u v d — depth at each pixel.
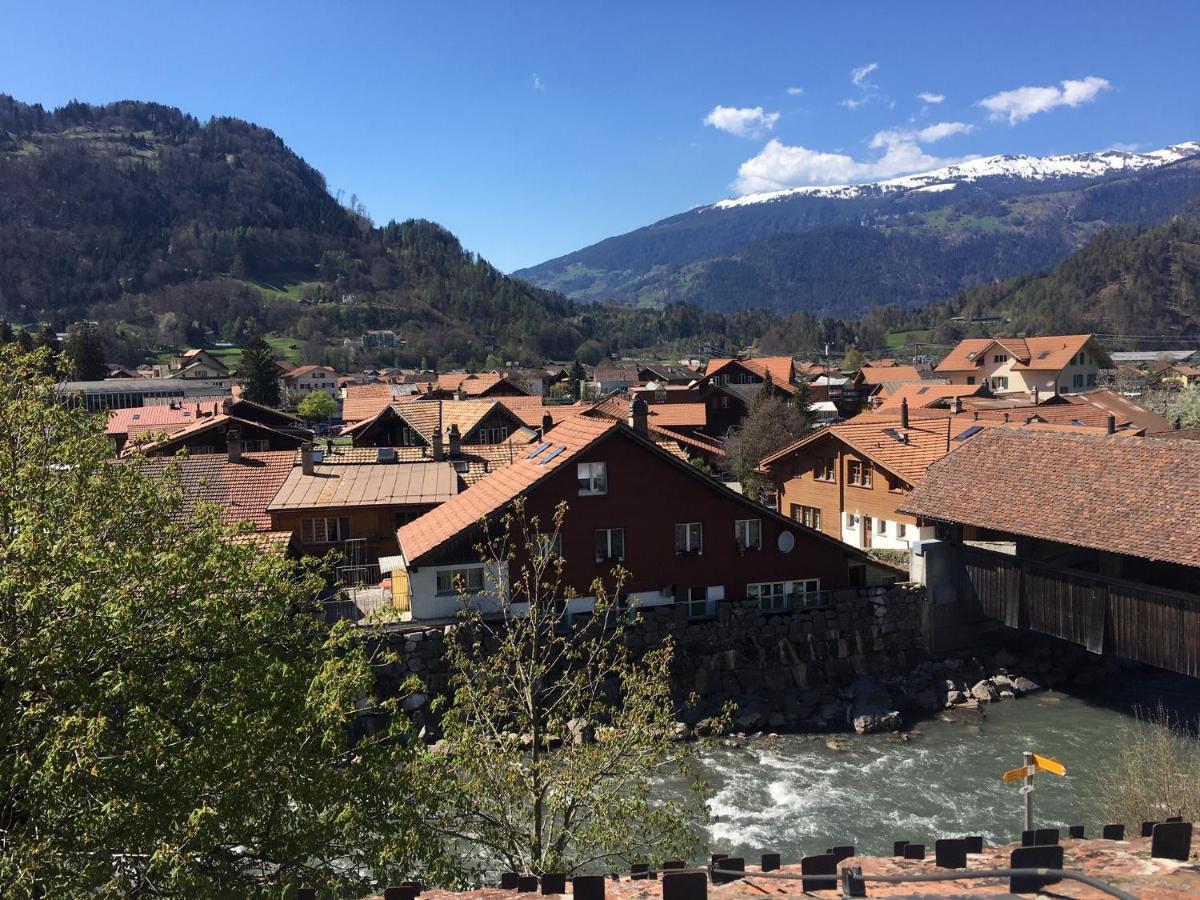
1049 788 27.61
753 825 25.69
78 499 15.16
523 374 169.25
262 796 13.39
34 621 12.84
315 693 14.09
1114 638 31.08
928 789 27.81
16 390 16.22
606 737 16.55
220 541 16.45
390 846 13.77
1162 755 23.61
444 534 33.88
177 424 75.62
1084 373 117.50
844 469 49.25
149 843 12.04
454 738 16.84
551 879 6.73
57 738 11.20
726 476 72.81
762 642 35.78
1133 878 5.46
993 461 36.31
